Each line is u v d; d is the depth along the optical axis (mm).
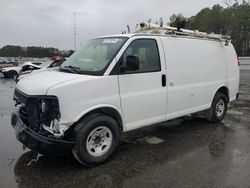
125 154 4879
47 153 3953
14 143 5465
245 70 20812
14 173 4168
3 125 6891
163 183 3820
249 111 8094
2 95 12422
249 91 11953
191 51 5812
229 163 4434
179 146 5254
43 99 3957
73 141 4129
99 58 4688
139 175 4078
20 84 4664
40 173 4168
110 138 4504
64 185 3812
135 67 4566
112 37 5039
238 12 35938
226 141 5500
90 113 4320
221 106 6863
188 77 5727
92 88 4199
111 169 4289
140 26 5668
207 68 6223
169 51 5340
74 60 5078
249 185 3721
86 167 4359
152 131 6215
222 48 6707
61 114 3939
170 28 5637
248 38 35062
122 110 4609
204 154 4840
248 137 5734
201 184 3768
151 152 4965
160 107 5211
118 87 4512
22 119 4512
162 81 5184
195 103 6004
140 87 4820
